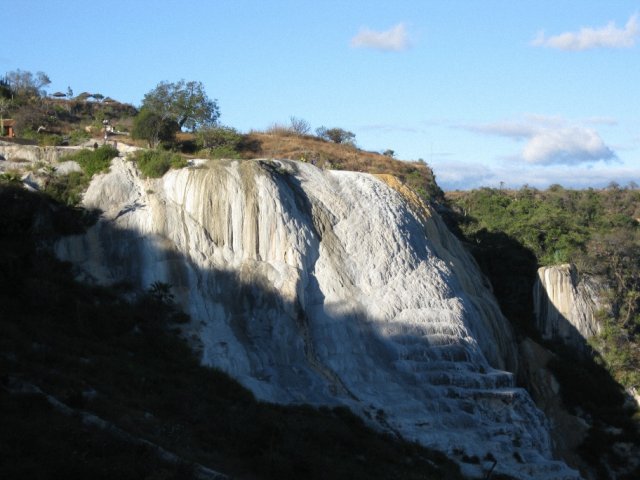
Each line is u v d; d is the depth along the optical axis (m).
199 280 50.75
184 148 76.25
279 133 95.44
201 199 53.09
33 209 50.72
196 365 45.31
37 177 53.94
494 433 47.22
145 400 38.41
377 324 51.66
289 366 48.22
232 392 43.69
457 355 51.53
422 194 80.62
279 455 35.56
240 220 52.91
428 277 55.69
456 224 78.12
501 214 84.12
